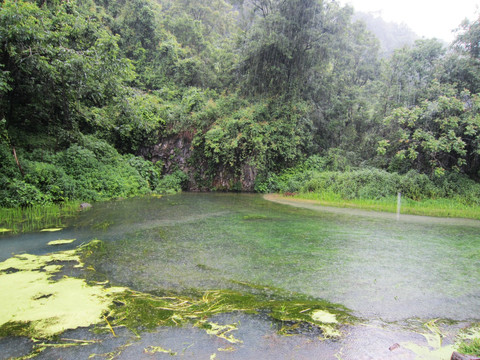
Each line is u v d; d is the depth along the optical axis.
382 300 2.20
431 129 9.48
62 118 10.52
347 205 8.05
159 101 14.81
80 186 8.19
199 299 2.16
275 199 9.54
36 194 6.69
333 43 12.27
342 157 12.69
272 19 12.05
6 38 6.90
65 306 2.01
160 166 13.25
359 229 4.86
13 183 6.57
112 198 8.95
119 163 10.97
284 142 12.41
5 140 7.80
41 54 7.95
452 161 9.73
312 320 1.88
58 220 5.26
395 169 10.63
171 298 2.17
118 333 1.70
